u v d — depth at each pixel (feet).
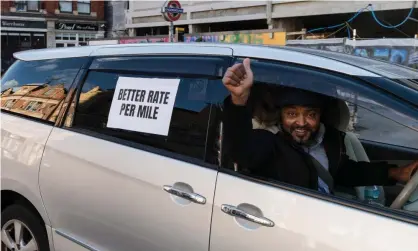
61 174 8.73
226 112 6.81
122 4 86.33
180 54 7.75
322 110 6.97
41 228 9.46
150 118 7.74
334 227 5.40
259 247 5.90
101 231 8.07
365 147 7.41
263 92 6.75
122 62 8.59
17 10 110.63
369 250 5.06
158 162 7.30
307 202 5.75
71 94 9.20
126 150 7.80
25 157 9.54
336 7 44.86
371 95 5.78
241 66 6.65
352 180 6.97
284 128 6.92
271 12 50.83
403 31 51.26
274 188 6.11
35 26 113.09
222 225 6.31
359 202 5.52
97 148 8.23
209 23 60.75
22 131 9.82
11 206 10.18
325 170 6.73
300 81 6.40
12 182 9.82
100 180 8.01
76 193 8.44
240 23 60.13
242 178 6.41
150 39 51.78
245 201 6.18
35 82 10.23
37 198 9.29
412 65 30.07
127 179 7.59
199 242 6.56
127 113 8.11
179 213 6.81
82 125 8.79
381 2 41.52
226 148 6.68
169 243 6.96
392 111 5.58
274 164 6.51
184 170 6.94
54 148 8.98
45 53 10.48
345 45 33.76
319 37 48.01
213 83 7.10
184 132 7.23
